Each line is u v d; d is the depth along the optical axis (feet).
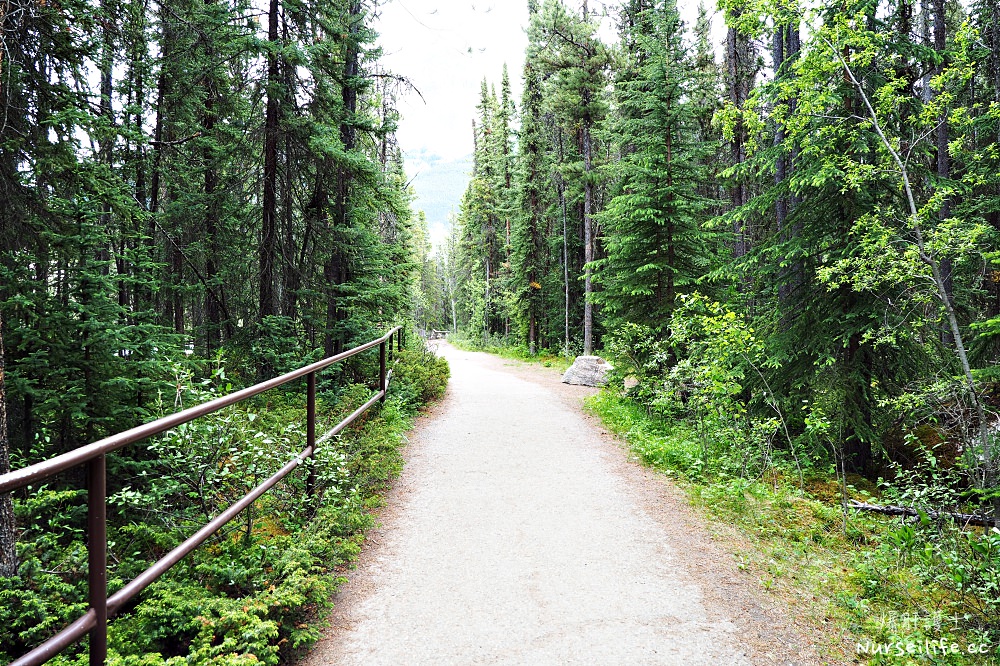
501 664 11.00
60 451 22.88
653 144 41.83
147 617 10.89
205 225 47.24
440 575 14.87
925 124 24.91
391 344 47.09
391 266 47.60
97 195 24.23
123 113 36.09
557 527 18.25
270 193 39.55
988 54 32.81
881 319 27.94
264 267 39.93
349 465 21.08
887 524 20.07
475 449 28.19
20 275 22.81
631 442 29.86
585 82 77.71
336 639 11.89
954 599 14.79
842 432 29.66
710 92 68.08
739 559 16.25
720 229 47.73
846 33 23.67
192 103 42.96
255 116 39.37
